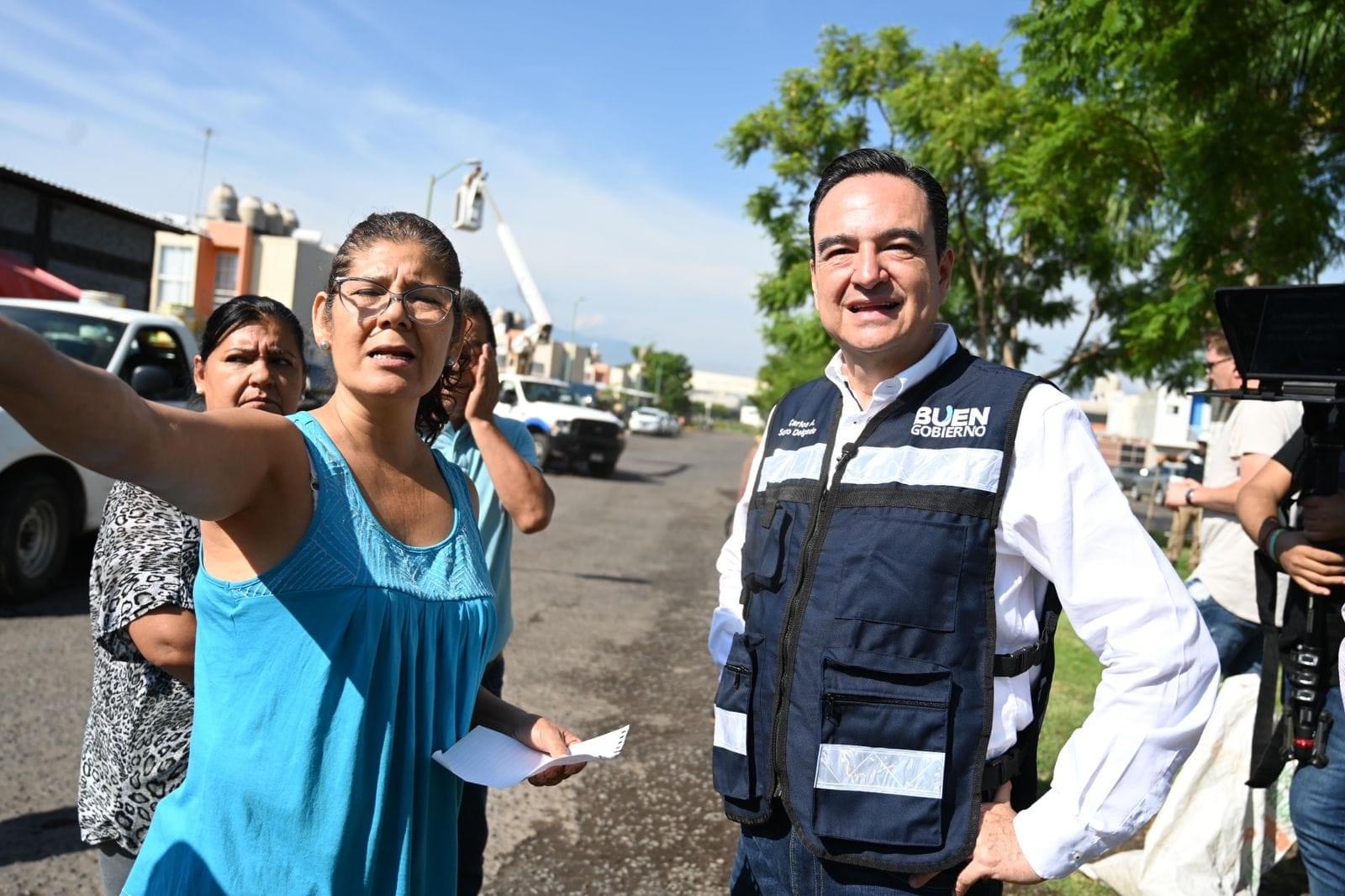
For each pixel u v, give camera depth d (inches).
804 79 729.6
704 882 137.5
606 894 132.3
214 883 57.3
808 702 69.1
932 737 66.0
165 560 72.1
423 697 63.4
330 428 63.2
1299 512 97.7
